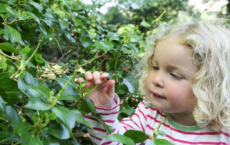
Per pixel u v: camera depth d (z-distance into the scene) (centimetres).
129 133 69
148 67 114
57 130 58
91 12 185
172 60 88
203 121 96
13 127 63
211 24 107
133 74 151
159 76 91
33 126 56
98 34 162
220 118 97
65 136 58
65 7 171
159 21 172
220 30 101
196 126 101
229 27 139
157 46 98
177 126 103
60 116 55
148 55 113
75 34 172
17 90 64
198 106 92
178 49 89
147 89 97
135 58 143
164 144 62
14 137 60
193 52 89
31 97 56
